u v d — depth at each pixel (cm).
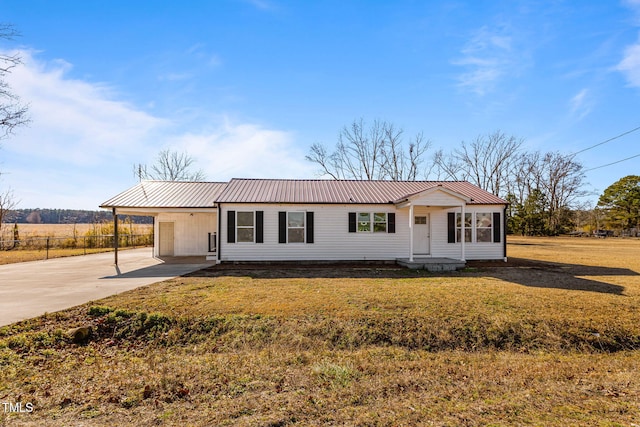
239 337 697
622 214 5231
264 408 402
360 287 1041
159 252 2086
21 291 972
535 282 1138
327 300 880
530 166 4862
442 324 743
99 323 718
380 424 364
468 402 423
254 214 1595
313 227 1612
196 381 485
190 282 1115
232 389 460
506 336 719
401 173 3941
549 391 461
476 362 603
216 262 1599
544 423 366
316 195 1698
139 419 378
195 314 768
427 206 1633
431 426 359
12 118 1583
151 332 713
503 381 503
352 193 1753
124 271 1378
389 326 735
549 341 706
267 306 827
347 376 512
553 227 4916
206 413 390
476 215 1702
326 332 713
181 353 639
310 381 490
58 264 1639
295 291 981
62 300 860
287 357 596
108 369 539
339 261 1617
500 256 1697
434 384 487
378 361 595
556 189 4953
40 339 631
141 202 1695
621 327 740
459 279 1195
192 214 2077
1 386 467
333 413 390
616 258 1877
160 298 884
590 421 371
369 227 1631
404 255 1638
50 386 468
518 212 4869
